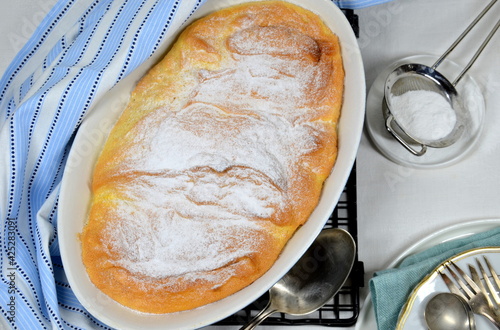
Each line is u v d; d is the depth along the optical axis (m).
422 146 0.98
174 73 0.88
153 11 0.87
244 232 0.81
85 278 0.82
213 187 0.82
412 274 0.93
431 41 1.10
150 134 0.84
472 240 0.98
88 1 1.01
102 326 0.92
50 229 0.89
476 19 1.02
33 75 0.98
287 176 0.83
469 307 0.90
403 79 1.05
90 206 0.86
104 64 0.88
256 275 0.82
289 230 0.83
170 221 0.81
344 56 0.89
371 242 1.02
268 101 0.85
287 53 0.87
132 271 0.81
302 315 0.98
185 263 0.81
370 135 1.05
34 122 0.87
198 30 0.90
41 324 0.89
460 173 1.04
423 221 1.03
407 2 1.11
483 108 1.05
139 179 0.83
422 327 0.90
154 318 0.81
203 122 0.84
